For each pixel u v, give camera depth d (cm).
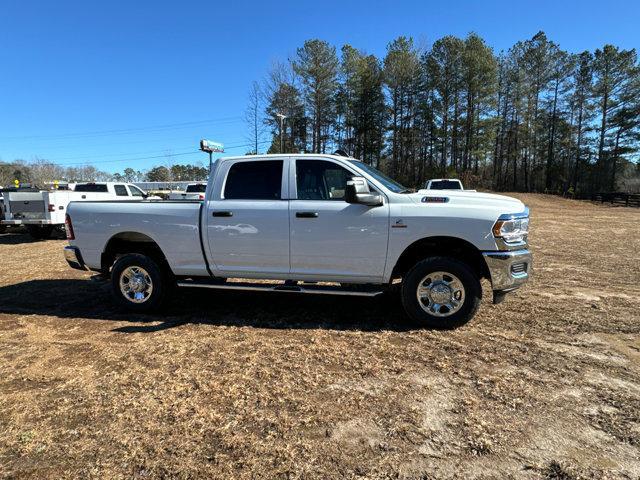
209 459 248
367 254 467
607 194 4238
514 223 443
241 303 584
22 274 798
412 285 462
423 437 267
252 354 402
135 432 276
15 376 361
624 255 970
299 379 348
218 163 517
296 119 5378
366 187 454
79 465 244
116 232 537
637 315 514
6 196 1277
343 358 391
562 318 502
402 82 5466
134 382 346
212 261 514
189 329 477
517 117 6056
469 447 257
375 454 251
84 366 380
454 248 475
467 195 473
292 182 493
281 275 500
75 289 679
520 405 306
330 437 268
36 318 527
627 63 5344
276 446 259
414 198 464
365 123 5516
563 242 1207
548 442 262
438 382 342
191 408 304
